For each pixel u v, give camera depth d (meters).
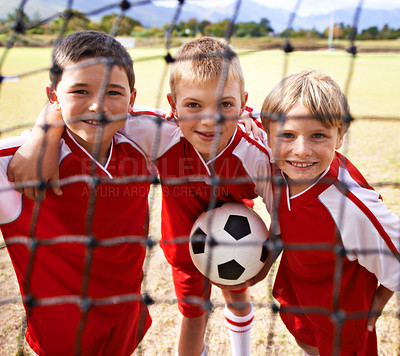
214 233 1.97
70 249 1.90
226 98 1.83
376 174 4.81
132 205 1.99
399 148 5.86
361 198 1.74
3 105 8.72
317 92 1.67
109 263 1.97
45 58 19.81
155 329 2.52
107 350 2.13
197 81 1.79
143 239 1.88
